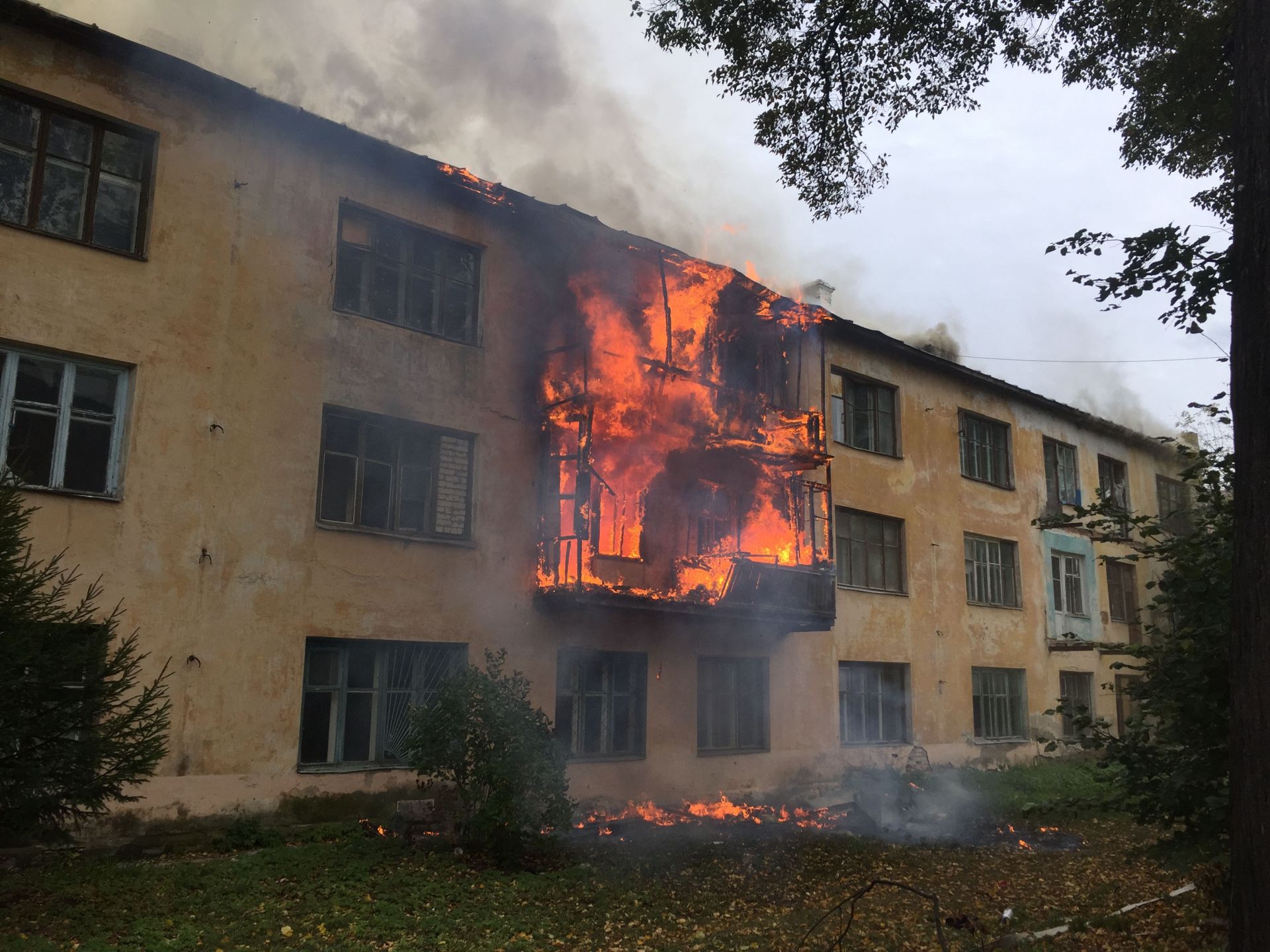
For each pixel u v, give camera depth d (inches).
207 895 343.6
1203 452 299.6
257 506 468.1
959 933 343.9
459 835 445.4
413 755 439.2
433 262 566.6
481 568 547.5
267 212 494.6
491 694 440.8
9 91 429.4
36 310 418.9
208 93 480.1
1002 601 924.0
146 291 449.4
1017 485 954.7
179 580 439.2
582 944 325.7
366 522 516.4
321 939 305.6
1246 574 191.8
